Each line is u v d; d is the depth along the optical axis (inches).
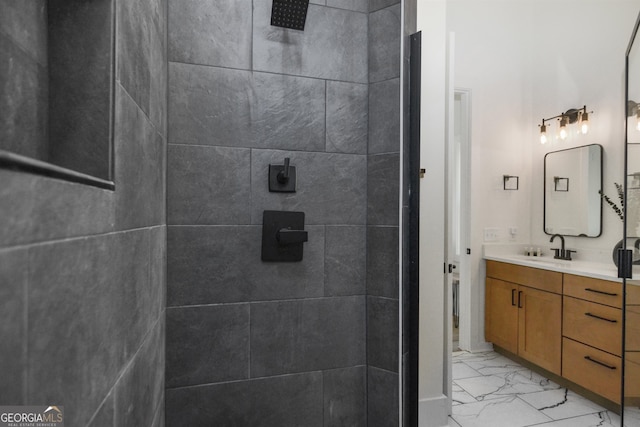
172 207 43.7
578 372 78.8
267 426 47.2
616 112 88.4
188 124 44.2
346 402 50.5
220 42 45.5
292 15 47.1
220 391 45.4
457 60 94.4
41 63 18.9
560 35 98.7
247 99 46.6
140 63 28.3
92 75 20.6
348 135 51.1
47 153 19.6
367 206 51.7
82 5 20.5
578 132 96.3
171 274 43.7
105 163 20.9
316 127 49.6
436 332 54.3
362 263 51.7
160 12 37.9
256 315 47.0
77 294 15.9
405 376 50.1
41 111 18.9
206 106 44.9
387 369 49.6
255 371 46.9
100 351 19.2
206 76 44.9
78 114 20.3
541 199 103.2
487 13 96.3
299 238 46.1
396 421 48.8
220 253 45.6
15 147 16.1
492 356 99.4
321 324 49.6
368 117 51.9
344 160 50.9
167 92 43.3
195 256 44.6
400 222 49.1
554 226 100.9
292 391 48.3
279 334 47.9
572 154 98.0
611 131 89.6
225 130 45.7
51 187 13.2
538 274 89.0
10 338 10.6
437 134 54.6
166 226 43.2
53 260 13.5
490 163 100.4
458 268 104.0
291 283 48.4
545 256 102.1
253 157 46.9
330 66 50.3
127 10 24.3
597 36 91.8
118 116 22.2
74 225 15.5
